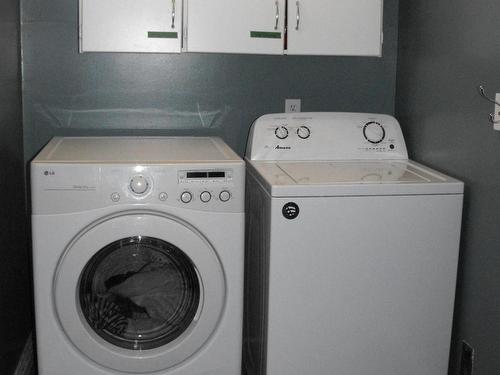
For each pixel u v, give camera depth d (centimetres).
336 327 213
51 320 207
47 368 210
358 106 287
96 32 241
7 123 232
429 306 216
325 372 215
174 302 220
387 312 214
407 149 272
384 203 207
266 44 249
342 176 219
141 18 242
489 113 202
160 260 216
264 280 216
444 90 235
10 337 235
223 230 208
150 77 275
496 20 196
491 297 204
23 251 270
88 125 275
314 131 255
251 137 256
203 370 217
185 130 281
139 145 246
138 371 214
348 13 252
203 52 252
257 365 236
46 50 267
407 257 212
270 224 204
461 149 221
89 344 210
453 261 214
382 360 218
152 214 205
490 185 203
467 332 220
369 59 286
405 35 275
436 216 211
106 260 213
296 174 222
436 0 242
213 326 215
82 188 200
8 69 235
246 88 281
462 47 220
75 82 271
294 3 248
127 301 219
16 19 255
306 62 283
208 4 244
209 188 205
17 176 256
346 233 207
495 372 203
